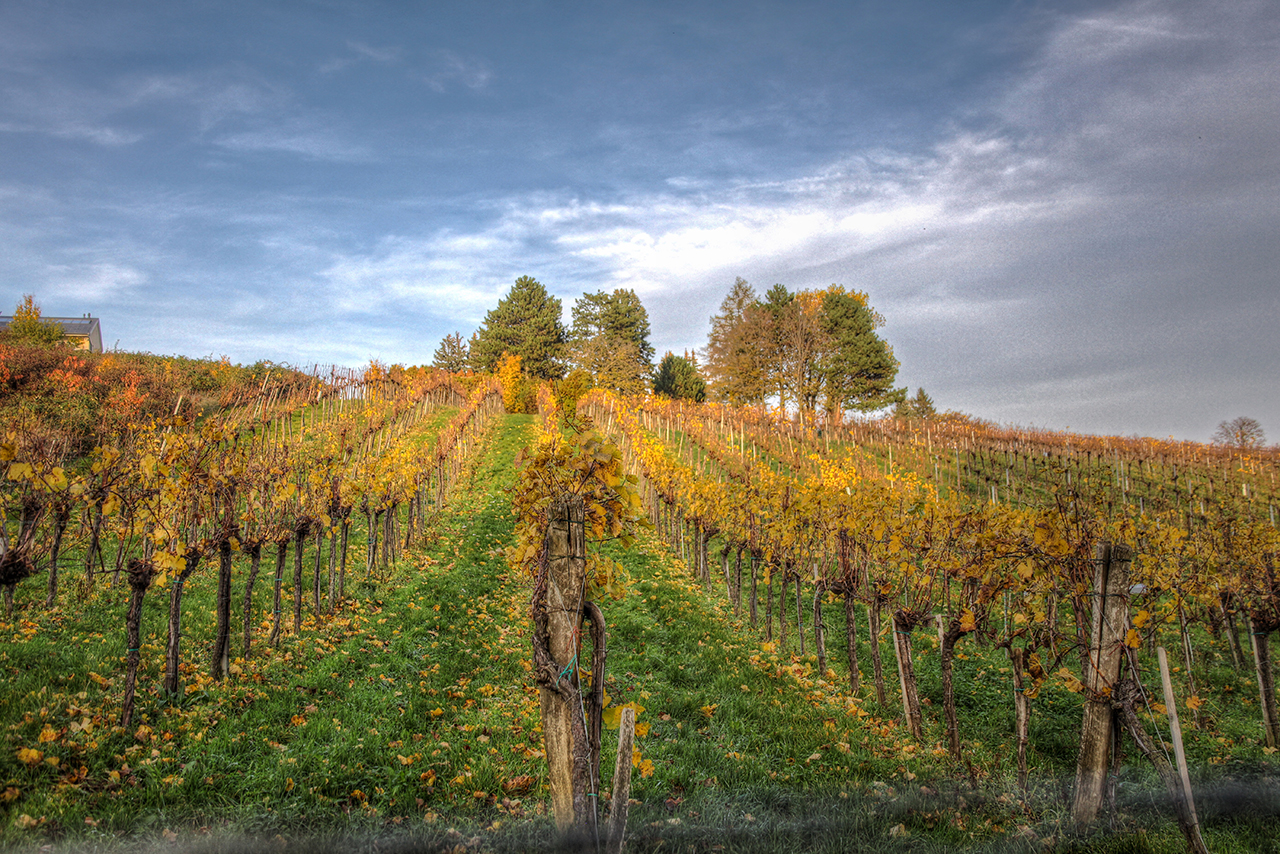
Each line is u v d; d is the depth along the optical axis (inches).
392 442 725.9
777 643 399.5
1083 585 200.5
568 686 143.9
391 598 406.0
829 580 341.7
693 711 272.8
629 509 167.6
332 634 331.3
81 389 810.8
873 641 317.7
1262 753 265.1
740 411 1429.6
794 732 256.1
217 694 240.2
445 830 168.7
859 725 275.7
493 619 386.0
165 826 160.7
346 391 1162.6
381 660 297.4
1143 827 177.9
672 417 1362.0
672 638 373.7
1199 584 340.8
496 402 1747.0
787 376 2022.6
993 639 236.5
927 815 186.4
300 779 189.6
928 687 335.3
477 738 231.9
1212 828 185.2
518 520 181.6
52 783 170.2
